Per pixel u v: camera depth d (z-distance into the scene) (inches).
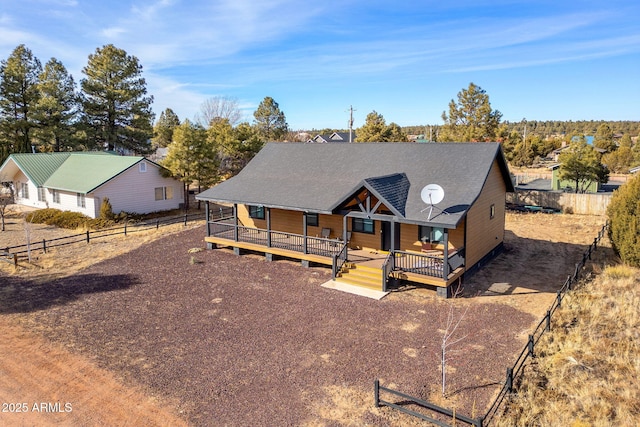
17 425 356.5
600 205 1263.5
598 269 725.3
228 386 409.7
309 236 825.5
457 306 594.6
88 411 374.6
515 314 562.6
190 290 672.4
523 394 382.0
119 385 414.0
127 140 1899.6
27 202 1438.2
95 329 537.6
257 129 2613.2
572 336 484.4
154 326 545.3
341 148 912.9
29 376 431.8
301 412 368.8
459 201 651.5
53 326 546.9
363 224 786.2
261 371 435.8
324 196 759.7
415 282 685.3
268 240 814.5
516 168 2728.8
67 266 804.6
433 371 429.4
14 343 501.4
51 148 1825.8
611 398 370.0
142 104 1886.1
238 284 697.0
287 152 977.5
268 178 895.7
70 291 673.6
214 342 500.1
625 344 460.1
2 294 661.3
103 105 1806.1
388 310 583.8
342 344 490.3
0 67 1726.1
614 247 780.6
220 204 1502.2
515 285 677.3
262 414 367.2
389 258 658.8
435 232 719.7
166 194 1359.5
